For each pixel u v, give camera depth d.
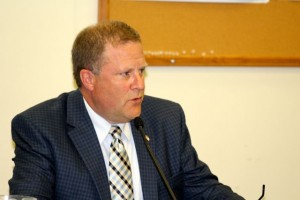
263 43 3.06
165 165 2.30
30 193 1.98
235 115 3.12
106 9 2.90
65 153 2.14
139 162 2.24
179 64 2.99
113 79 2.11
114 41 2.12
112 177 2.15
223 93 3.10
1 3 2.90
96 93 2.17
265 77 3.12
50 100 2.38
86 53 2.16
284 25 3.08
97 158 2.15
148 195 2.19
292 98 3.16
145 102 2.47
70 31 2.95
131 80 2.12
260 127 3.14
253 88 3.12
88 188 2.09
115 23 2.18
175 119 2.45
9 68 2.92
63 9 2.94
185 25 2.99
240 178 3.14
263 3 3.05
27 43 2.93
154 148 2.31
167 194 2.26
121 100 2.13
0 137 2.93
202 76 3.07
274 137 3.16
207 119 3.09
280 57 3.07
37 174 2.07
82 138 2.19
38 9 2.92
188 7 2.99
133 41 2.14
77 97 2.32
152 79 3.02
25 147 2.17
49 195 2.04
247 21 3.04
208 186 2.35
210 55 3.01
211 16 3.01
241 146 3.13
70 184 2.10
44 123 2.21
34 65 2.94
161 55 2.97
